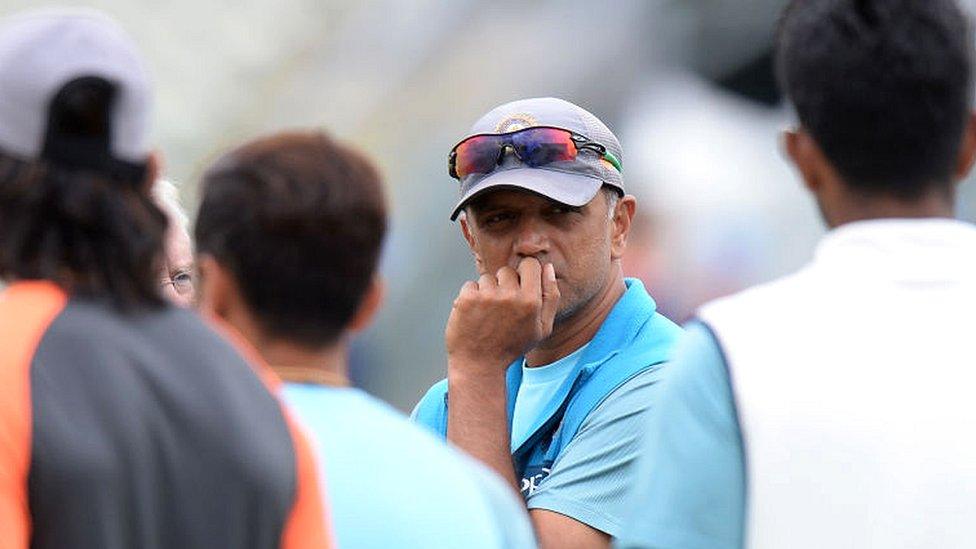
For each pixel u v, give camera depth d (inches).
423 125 1498.5
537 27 1262.3
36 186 303.3
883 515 317.7
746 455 323.6
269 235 326.3
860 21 334.0
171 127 2009.1
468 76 1464.1
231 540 294.0
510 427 500.7
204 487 293.1
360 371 1336.1
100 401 288.8
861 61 331.3
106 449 285.4
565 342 493.7
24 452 281.6
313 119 1907.0
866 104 331.0
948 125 335.0
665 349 481.7
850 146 335.0
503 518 342.6
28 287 301.6
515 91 1325.0
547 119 486.0
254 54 2113.7
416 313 1348.4
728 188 1098.1
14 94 305.7
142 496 287.6
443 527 327.9
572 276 484.1
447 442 473.4
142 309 305.7
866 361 325.4
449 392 476.7
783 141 351.6
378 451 331.0
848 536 318.0
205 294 335.3
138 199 312.8
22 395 285.0
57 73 305.7
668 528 323.0
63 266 303.7
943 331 327.6
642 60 1117.7
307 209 325.7
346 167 333.7
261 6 2197.3
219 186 332.5
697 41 1085.1
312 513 308.0
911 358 325.1
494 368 475.5
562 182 479.8
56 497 281.6
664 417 332.8
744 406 323.9
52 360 290.2
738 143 1097.4
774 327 331.0
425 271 1370.6
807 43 338.0
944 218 340.8
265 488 298.0
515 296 474.6
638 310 493.7
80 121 307.3
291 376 333.7
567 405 487.2
